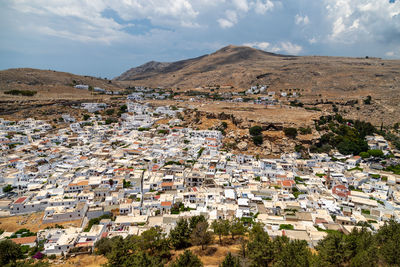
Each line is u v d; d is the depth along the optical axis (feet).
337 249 220.84
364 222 334.85
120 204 377.91
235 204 379.55
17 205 377.30
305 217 344.28
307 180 489.26
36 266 245.45
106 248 281.54
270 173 496.64
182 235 280.51
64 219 360.48
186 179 457.27
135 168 522.47
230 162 549.13
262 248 223.71
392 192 436.35
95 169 499.10
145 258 220.64
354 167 560.61
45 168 507.71
